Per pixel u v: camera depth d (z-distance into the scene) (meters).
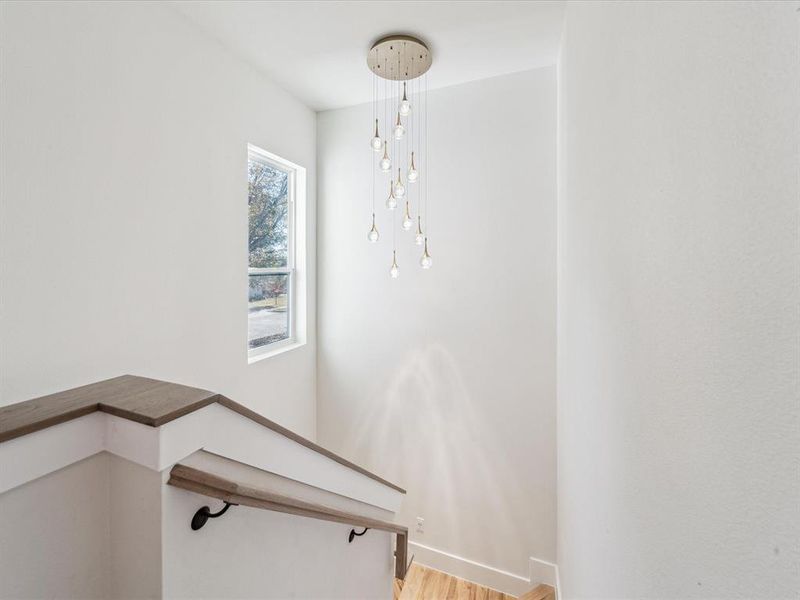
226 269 2.24
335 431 3.22
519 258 2.59
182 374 1.95
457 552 2.79
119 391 0.81
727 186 0.41
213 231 2.13
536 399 2.57
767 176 0.35
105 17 1.53
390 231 2.96
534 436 2.58
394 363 2.99
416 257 2.88
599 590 1.04
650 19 0.65
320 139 3.17
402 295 2.94
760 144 0.36
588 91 1.27
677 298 0.54
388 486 1.63
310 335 3.18
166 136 1.83
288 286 3.03
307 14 1.95
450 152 2.74
